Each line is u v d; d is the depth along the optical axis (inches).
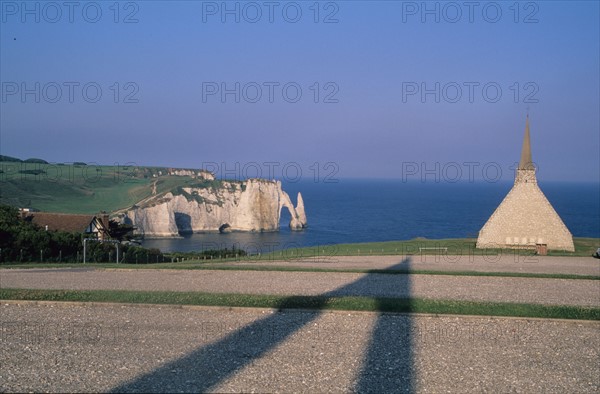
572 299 1262.3
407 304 1109.7
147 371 752.3
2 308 1099.3
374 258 2228.1
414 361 813.9
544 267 1883.6
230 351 840.3
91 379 721.0
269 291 1317.7
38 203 5408.5
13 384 701.3
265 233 6697.8
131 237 3521.2
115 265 1937.7
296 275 1590.8
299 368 774.5
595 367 805.9
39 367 762.2
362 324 1001.5
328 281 1480.1
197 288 1353.3
